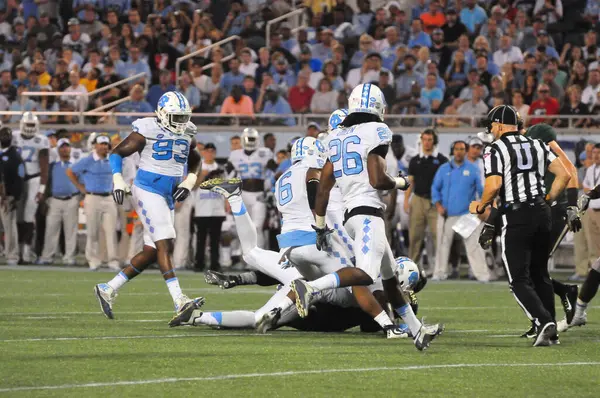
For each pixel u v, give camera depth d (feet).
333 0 285.43
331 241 100.42
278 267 103.91
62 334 95.55
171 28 284.61
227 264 219.20
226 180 106.32
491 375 73.56
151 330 100.68
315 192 98.48
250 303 134.41
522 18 264.11
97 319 111.14
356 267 84.89
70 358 78.38
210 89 253.24
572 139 219.61
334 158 88.28
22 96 253.85
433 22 266.16
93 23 287.07
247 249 105.91
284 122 237.25
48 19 286.87
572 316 104.47
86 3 288.51
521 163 93.35
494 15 262.26
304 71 249.34
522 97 237.04
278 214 203.10
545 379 72.23
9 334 94.79
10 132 207.82
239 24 280.31
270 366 76.02
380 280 101.71
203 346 87.81
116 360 77.71
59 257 239.91
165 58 271.08
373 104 88.48
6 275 181.16
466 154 204.23
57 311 119.85
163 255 108.47
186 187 112.16
